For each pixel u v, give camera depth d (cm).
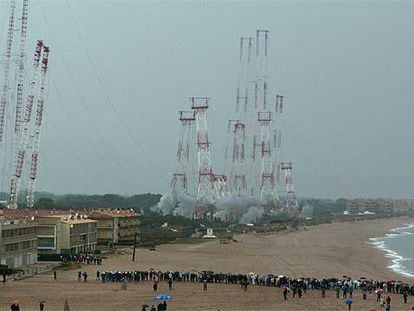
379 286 10712
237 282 11450
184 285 10962
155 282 10481
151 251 18662
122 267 13912
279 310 8538
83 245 16988
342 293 10194
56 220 15550
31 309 8188
